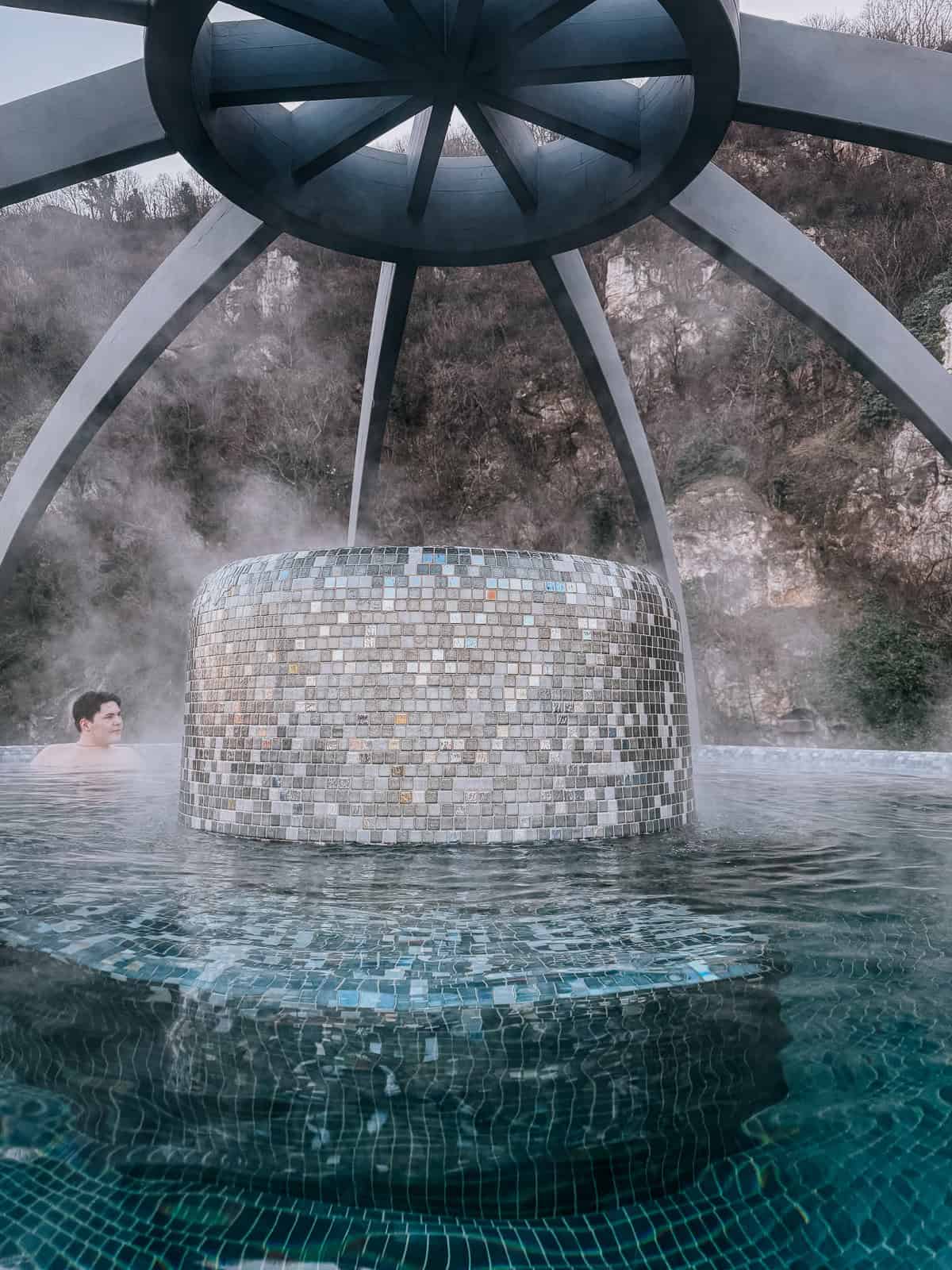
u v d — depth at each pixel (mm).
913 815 4469
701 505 22266
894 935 2041
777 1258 995
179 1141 1252
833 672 20422
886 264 22797
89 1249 1008
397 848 3285
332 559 3566
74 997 1778
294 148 5734
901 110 5285
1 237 24859
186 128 4891
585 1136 1255
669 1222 1064
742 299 23406
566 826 3484
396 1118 1315
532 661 3488
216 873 2723
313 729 3459
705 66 4441
